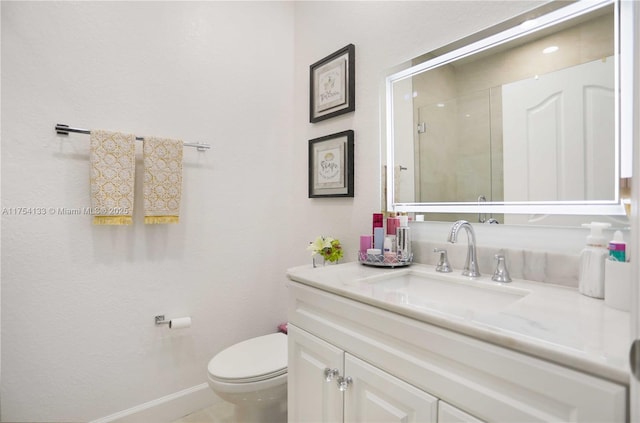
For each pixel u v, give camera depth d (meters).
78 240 1.42
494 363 0.61
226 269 1.84
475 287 1.04
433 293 1.14
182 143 1.60
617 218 0.87
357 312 0.89
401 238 1.29
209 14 1.78
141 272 1.58
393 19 1.46
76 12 1.41
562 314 0.70
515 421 0.58
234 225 1.87
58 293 1.37
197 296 1.74
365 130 1.57
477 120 1.18
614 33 0.88
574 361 0.51
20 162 1.29
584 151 0.93
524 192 1.06
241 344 1.55
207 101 1.77
